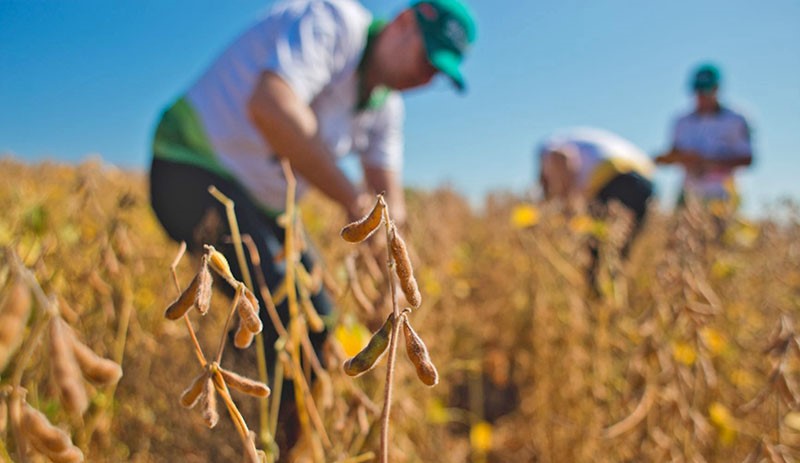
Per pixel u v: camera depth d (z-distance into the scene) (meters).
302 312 1.98
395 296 0.91
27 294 0.82
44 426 0.88
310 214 4.89
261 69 2.60
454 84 3.13
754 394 3.39
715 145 6.62
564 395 3.74
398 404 2.42
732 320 3.85
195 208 2.63
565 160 6.01
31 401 1.58
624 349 3.40
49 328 0.84
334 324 2.26
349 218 2.64
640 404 2.40
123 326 2.11
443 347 3.95
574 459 3.58
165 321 3.08
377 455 2.03
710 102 6.70
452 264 4.70
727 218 4.66
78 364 0.87
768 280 4.33
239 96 2.66
